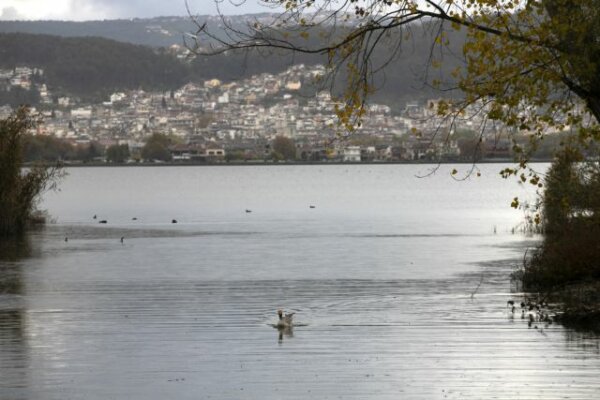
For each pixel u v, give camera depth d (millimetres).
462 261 35312
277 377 16859
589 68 16359
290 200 95750
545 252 27203
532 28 16469
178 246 42938
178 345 19672
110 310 24234
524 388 15906
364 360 18078
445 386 16109
